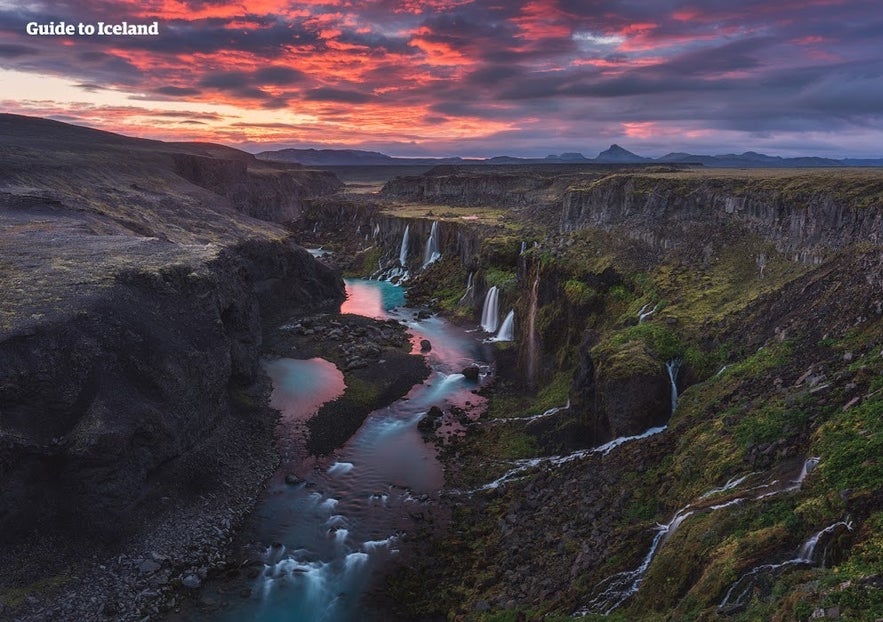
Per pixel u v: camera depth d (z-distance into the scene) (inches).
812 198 1854.1
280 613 1255.5
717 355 1625.2
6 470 1315.2
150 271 2000.5
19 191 3759.8
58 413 1455.5
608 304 2288.4
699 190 2452.0
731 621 682.2
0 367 1396.4
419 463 1851.6
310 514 1600.6
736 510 912.9
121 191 4758.9
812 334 1385.3
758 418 1154.0
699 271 2113.7
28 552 1299.2
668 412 1561.3
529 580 1171.9
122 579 1321.4
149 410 1592.0
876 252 1448.1
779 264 1883.6
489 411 2217.0
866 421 917.8
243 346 2413.9
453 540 1451.8
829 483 829.2
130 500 1476.4
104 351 1610.5
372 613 1247.5
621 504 1252.5
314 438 2003.0
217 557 1430.9
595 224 2938.0
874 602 588.4
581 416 1779.0
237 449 1878.7
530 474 1669.5
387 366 2659.9
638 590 932.6
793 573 709.3
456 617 1157.7
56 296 1717.5
